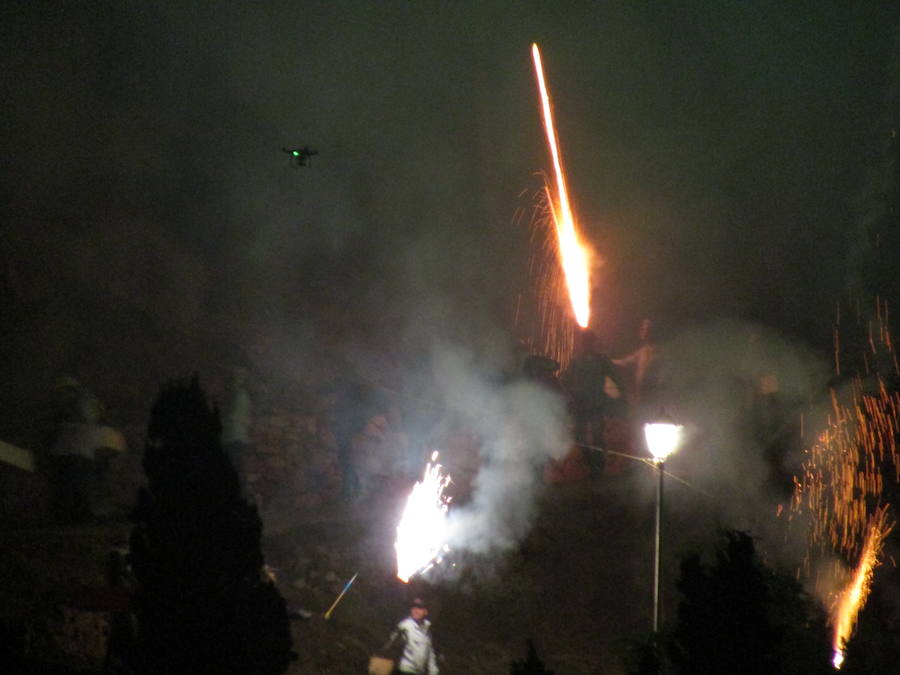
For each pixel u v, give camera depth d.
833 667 14.08
